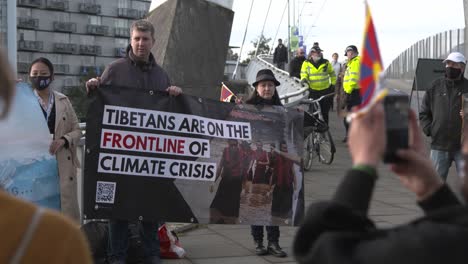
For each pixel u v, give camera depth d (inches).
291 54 1747.0
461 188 69.4
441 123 283.0
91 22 5255.9
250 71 1079.0
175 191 214.5
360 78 65.7
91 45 5246.1
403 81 1076.5
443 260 60.0
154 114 212.5
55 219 57.1
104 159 205.9
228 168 224.5
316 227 67.4
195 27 446.9
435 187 74.9
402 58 1218.6
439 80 287.1
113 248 203.5
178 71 435.2
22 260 54.7
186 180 217.3
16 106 191.2
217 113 225.1
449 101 282.2
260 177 229.0
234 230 274.2
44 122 195.5
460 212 65.1
